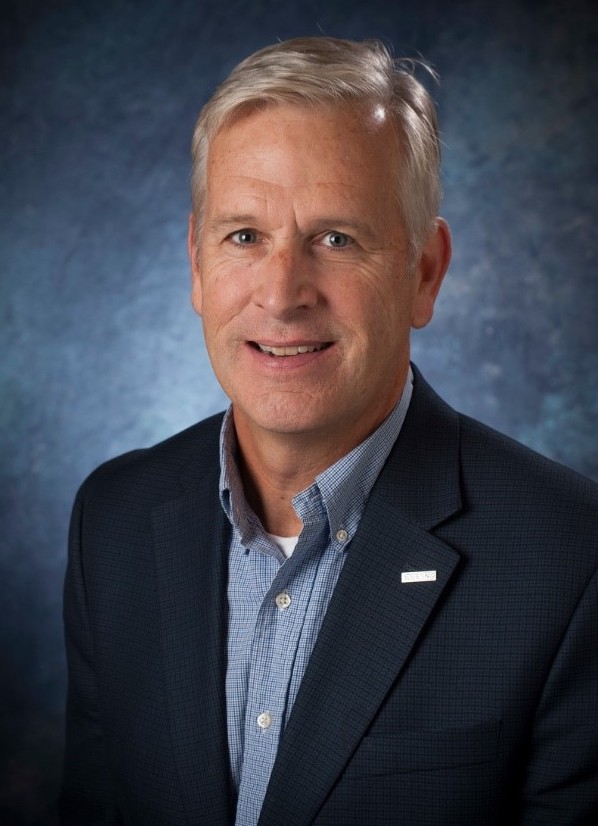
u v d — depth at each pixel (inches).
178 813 53.7
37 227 162.2
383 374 51.6
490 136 165.9
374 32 166.1
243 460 56.1
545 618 49.8
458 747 49.3
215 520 57.0
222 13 164.7
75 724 63.3
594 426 167.0
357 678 50.4
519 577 50.8
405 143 51.1
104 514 61.5
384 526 52.8
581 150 165.3
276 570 54.2
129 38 163.2
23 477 162.1
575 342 166.7
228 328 50.8
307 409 49.9
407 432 55.8
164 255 165.3
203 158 53.2
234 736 53.1
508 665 49.6
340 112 48.3
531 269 166.7
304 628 52.4
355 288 49.3
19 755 152.2
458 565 51.7
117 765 57.4
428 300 56.9
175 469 61.5
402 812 49.4
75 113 162.4
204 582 55.8
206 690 53.6
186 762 53.2
